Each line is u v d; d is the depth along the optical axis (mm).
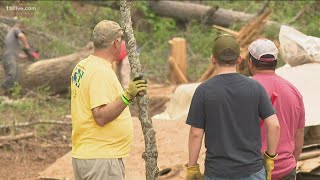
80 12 41281
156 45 39188
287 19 36156
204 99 11867
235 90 11812
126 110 13141
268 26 32750
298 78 17969
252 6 41219
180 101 21953
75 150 13047
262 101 11961
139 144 19422
